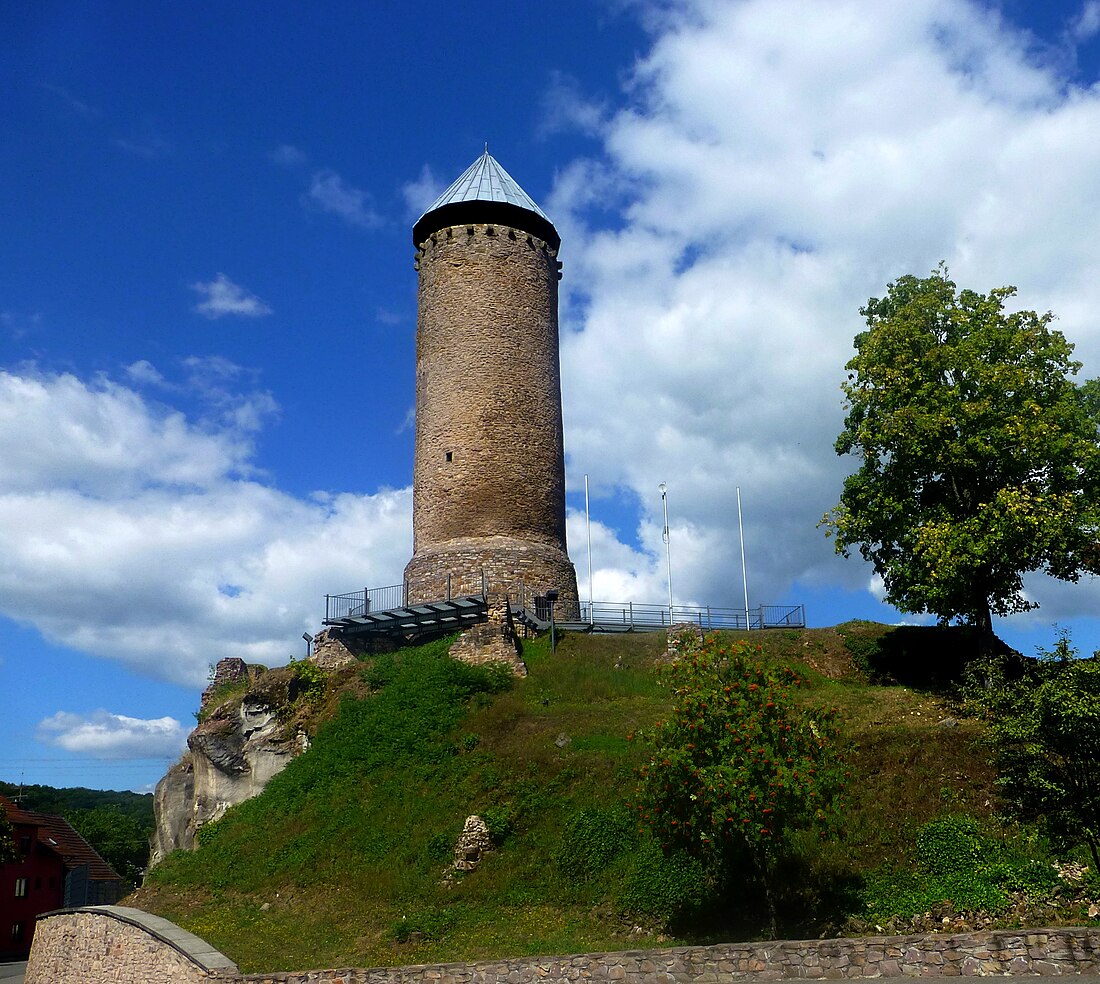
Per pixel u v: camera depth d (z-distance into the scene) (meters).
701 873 20.33
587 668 32.31
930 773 21.44
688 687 19.48
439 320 39.62
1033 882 17.88
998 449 27.95
